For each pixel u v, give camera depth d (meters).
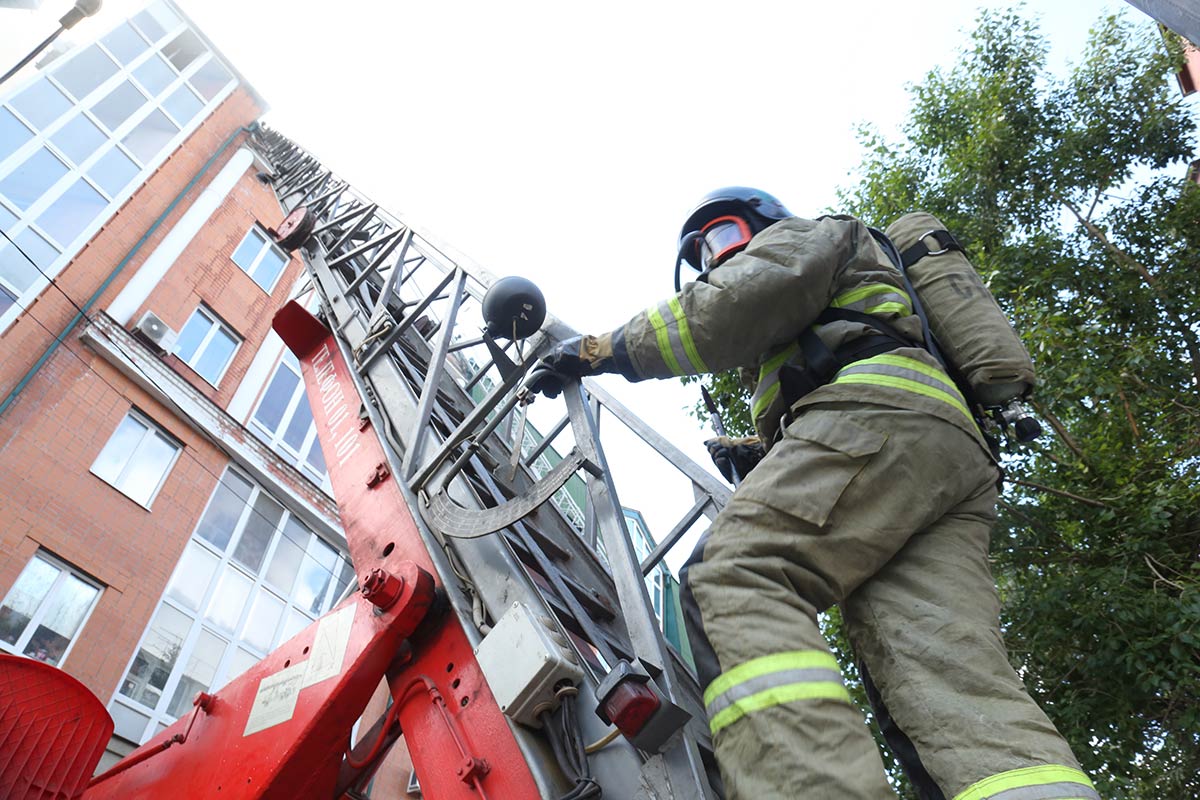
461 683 2.18
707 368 1.80
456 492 2.74
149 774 2.77
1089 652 5.89
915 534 1.65
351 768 2.41
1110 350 7.20
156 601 8.73
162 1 13.85
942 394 1.67
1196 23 1.23
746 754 1.25
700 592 1.51
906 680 1.44
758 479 1.60
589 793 1.67
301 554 11.13
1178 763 5.92
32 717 3.14
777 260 1.75
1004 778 1.23
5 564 7.50
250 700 2.58
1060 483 6.89
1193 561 6.00
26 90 10.54
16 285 9.09
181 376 10.35
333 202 6.64
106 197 10.98
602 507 2.08
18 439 8.22
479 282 3.70
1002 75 9.77
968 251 8.43
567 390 2.20
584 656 2.13
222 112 14.05
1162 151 9.46
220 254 12.41
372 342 3.89
